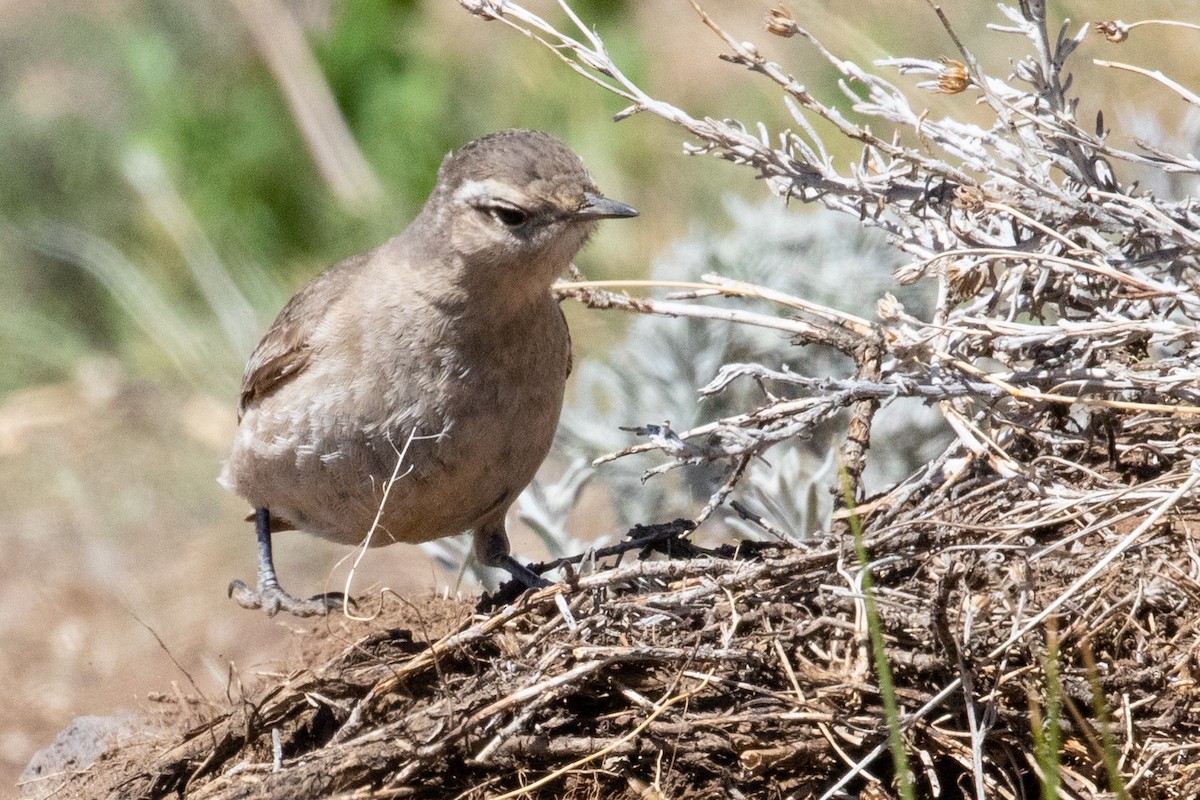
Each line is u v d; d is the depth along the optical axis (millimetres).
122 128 22312
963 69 9156
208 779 8719
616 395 14281
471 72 21391
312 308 10508
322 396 10305
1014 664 8211
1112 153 9164
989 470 9117
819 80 17922
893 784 8195
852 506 7594
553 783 8312
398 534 10914
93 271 20672
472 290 9984
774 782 8219
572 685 8273
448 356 10070
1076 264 8680
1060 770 8000
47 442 19125
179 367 19891
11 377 20750
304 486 10680
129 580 15945
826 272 13953
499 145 10172
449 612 10992
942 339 9211
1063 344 9477
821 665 8430
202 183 21094
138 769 9102
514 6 10000
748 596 8617
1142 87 13711
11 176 21984
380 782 8195
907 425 12719
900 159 9883
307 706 8875
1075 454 9688
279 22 21375
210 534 16984
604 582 8773
